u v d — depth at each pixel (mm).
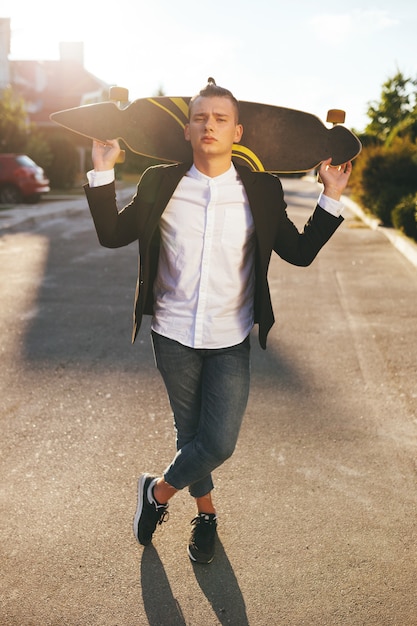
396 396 4695
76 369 5160
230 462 3660
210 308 2477
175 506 3211
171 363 2547
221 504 3230
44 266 9828
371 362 5438
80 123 2590
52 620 2420
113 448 3814
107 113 2605
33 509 3154
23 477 3461
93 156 2459
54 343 5844
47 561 2764
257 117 2732
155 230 2480
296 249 2566
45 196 24891
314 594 2590
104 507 3186
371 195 17859
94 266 9930
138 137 2648
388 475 3551
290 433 4051
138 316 2516
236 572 2719
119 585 2625
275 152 2760
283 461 3686
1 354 5500
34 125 28250
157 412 4340
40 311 7012
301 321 6730
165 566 2748
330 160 2574
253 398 4602
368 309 7293
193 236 2406
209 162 2357
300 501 3268
